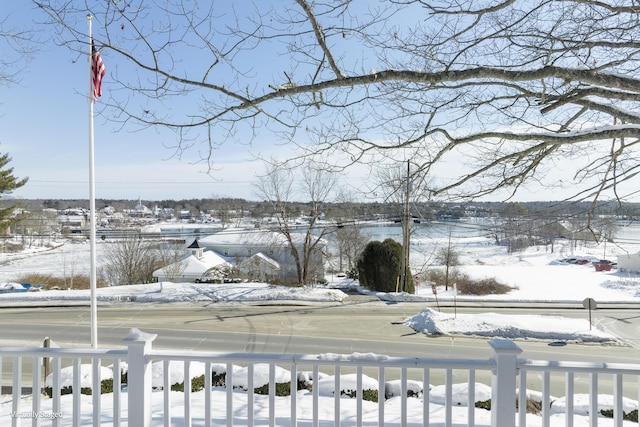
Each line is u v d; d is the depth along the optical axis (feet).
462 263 134.41
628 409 19.99
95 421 9.62
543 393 9.16
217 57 12.84
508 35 12.47
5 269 129.59
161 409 14.71
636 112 13.04
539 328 46.96
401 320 53.72
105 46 11.93
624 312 61.26
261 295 67.82
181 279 99.40
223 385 23.54
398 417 15.23
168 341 43.16
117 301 65.87
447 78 12.35
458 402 19.72
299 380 23.39
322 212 87.66
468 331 47.29
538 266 136.46
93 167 35.37
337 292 70.69
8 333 46.65
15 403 9.71
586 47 12.04
